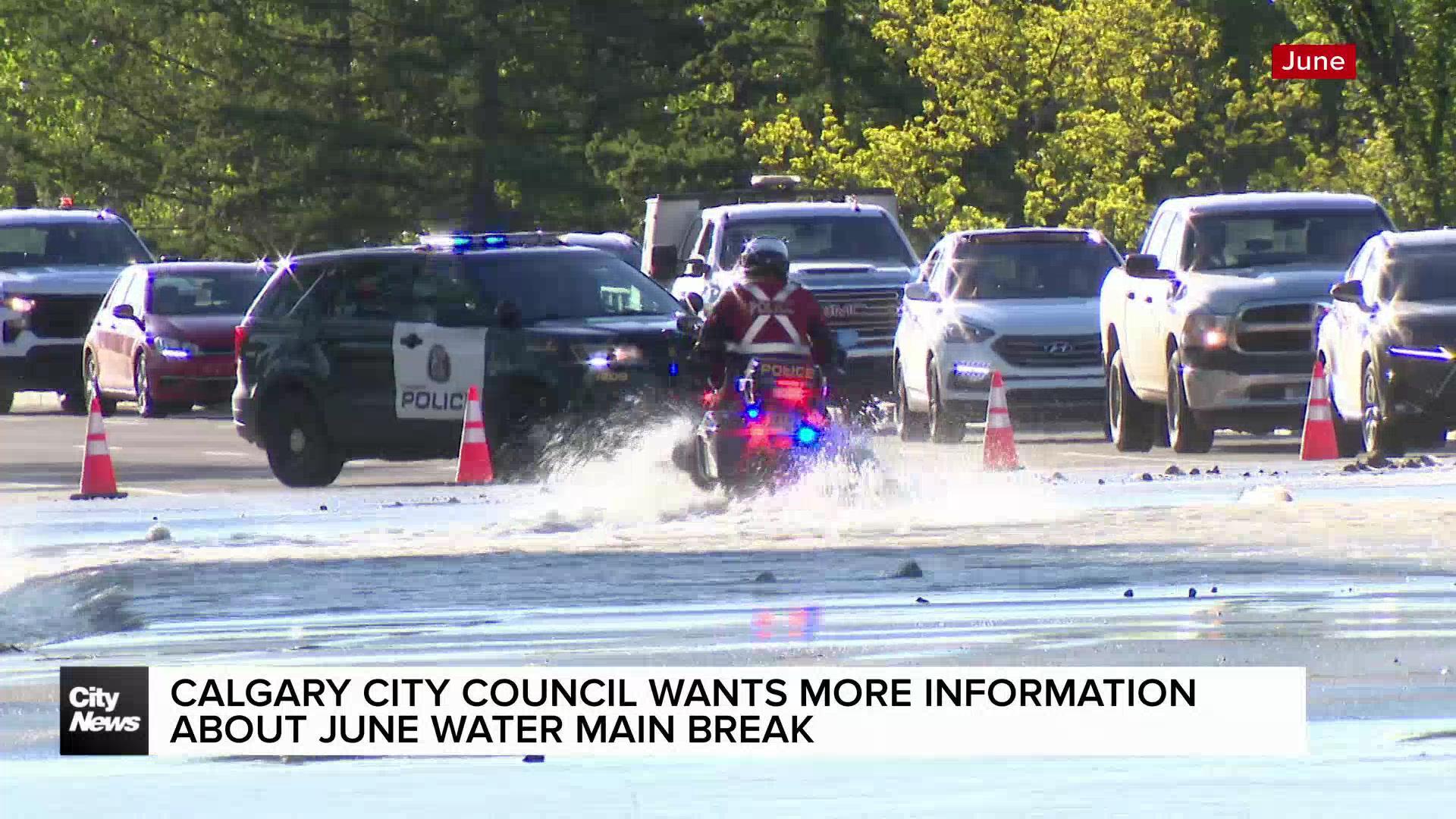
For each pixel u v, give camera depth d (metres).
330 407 57.31
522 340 54.25
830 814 17.03
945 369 68.75
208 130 179.00
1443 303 56.28
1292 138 169.38
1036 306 69.19
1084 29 161.38
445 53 171.75
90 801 18.11
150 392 92.06
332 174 173.12
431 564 34.88
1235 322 60.81
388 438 56.53
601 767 19.20
